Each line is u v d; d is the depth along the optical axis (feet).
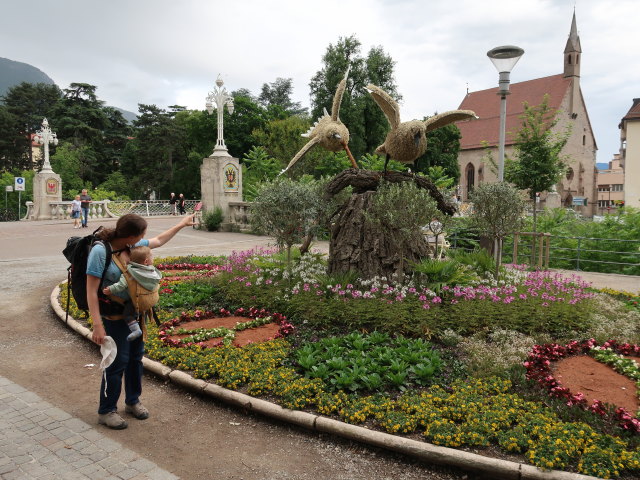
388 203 23.95
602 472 11.12
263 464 12.46
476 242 49.85
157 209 126.41
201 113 172.04
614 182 263.49
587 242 48.88
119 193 183.52
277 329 22.71
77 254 13.30
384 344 19.75
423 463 12.45
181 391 16.97
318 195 27.81
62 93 237.04
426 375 16.63
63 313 25.53
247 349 19.06
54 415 14.96
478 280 26.94
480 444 12.46
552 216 61.00
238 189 78.74
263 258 33.76
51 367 19.26
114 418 14.20
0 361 19.85
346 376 15.93
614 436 12.94
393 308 22.02
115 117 225.76
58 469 11.89
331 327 22.15
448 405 14.37
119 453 12.78
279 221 26.91
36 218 105.50
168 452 12.96
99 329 12.95
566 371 17.81
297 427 14.25
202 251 53.26
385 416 13.71
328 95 118.52
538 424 13.12
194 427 14.42
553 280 30.81
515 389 15.75
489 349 19.13
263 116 168.45
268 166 98.94
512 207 28.63
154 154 184.44
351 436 13.25
